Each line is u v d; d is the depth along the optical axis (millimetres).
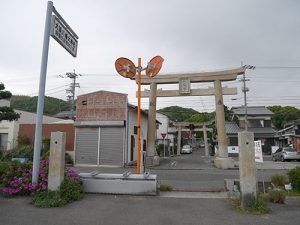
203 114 64688
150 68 10023
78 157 20266
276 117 54875
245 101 33312
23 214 5781
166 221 5539
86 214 5906
